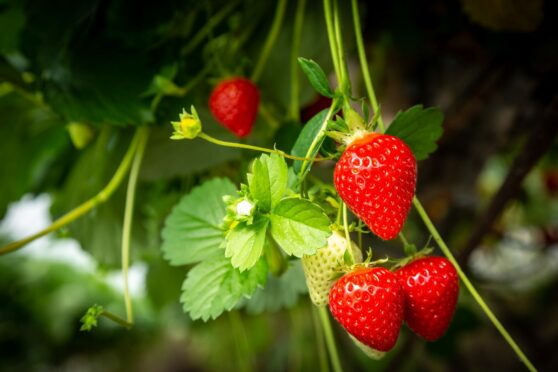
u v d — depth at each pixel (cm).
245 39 43
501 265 86
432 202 57
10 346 118
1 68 42
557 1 42
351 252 26
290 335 79
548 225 83
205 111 40
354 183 26
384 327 26
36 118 49
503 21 39
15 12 43
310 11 42
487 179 90
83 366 127
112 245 47
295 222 26
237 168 42
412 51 50
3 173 49
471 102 50
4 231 105
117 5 38
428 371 75
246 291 28
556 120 37
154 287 54
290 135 35
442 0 45
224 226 26
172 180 44
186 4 38
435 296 27
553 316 85
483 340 84
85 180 47
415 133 28
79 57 38
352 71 56
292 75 39
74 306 121
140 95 37
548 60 44
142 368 132
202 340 87
